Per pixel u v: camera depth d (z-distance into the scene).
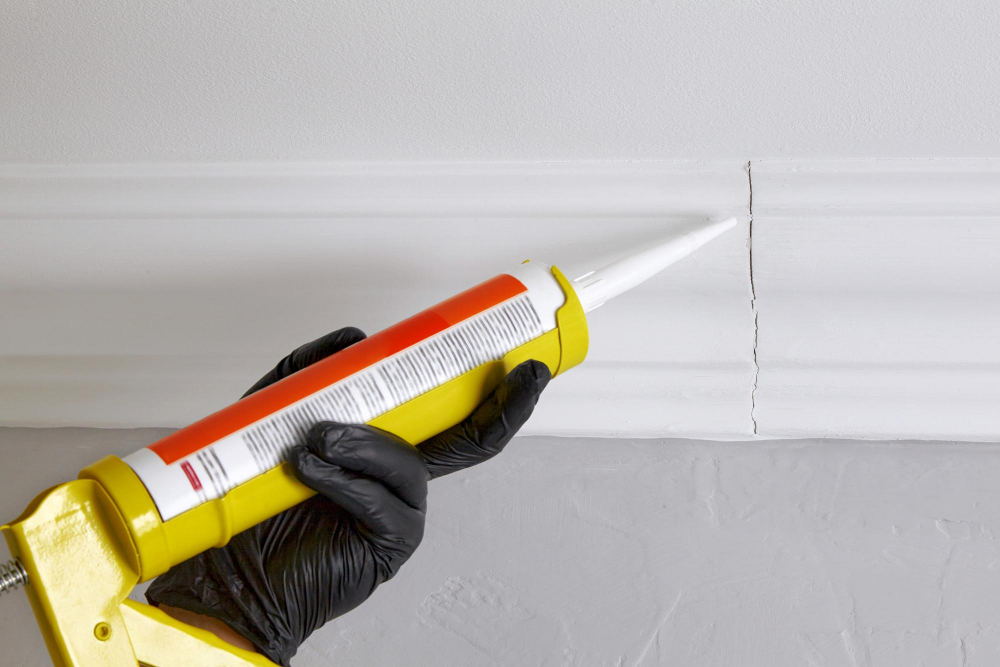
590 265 1.03
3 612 0.98
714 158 0.96
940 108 0.89
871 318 1.01
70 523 0.56
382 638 0.91
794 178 0.96
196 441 0.60
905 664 0.85
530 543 0.99
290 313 1.09
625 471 1.07
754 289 1.01
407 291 1.07
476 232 1.02
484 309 0.69
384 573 0.72
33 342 1.13
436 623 0.92
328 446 0.61
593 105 0.93
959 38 0.83
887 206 0.96
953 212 0.95
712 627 0.89
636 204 0.99
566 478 1.06
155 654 0.60
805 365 1.04
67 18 0.90
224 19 0.89
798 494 1.01
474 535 1.00
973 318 1.00
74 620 0.56
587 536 0.99
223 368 1.14
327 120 0.97
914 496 1.00
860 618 0.89
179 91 0.96
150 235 1.06
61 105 0.98
